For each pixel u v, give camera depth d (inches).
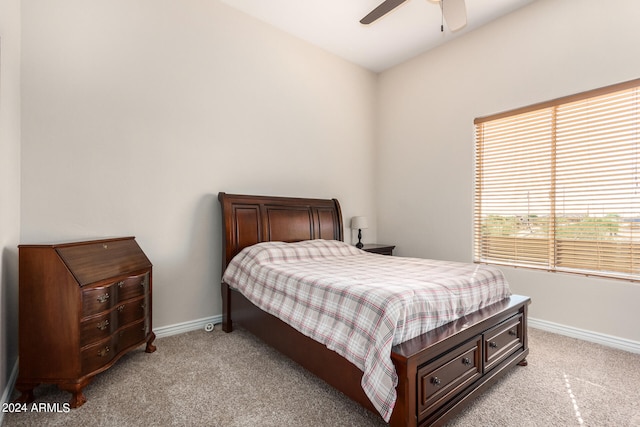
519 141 121.8
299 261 109.1
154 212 104.7
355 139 167.5
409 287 65.1
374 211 176.6
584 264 105.4
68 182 89.4
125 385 74.4
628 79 95.3
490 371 72.2
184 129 110.9
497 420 62.0
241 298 103.3
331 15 126.0
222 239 117.6
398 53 156.2
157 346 97.2
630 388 73.7
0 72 66.9
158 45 105.6
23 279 67.3
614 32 98.0
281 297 83.0
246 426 60.1
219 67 119.1
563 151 110.1
